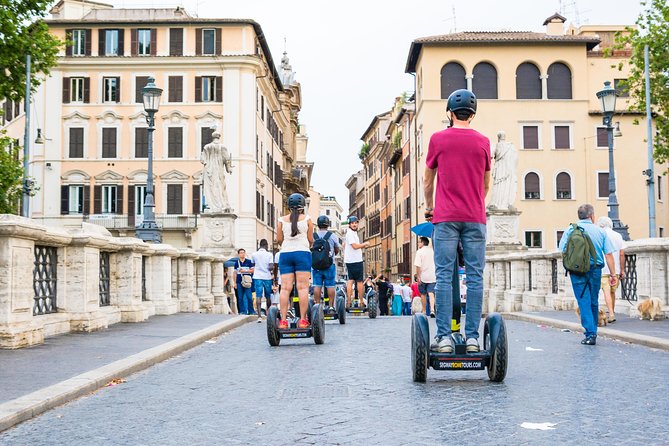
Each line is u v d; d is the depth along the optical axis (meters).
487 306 29.11
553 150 61.34
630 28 43.97
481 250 7.80
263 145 68.31
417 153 67.38
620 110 61.88
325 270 15.02
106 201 62.59
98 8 66.50
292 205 12.47
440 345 7.82
